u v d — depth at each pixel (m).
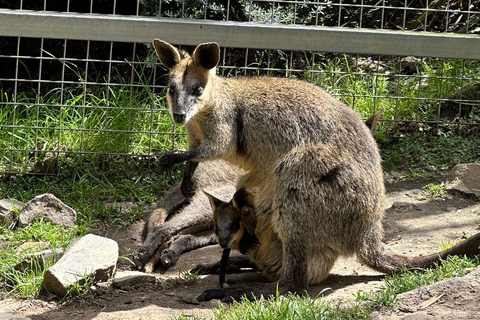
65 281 4.88
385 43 6.69
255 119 5.36
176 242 5.92
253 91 5.45
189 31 6.58
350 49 6.68
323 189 4.93
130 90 7.62
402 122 7.97
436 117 8.09
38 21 6.53
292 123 5.23
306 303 4.28
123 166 7.41
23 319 4.39
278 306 4.29
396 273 4.96
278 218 5.02
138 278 5.15
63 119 7.74
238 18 8.67
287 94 5.36
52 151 7.18
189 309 4.65
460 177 6.76
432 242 5.70
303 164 5.01
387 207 6.49
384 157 7.50
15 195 6.79
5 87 8.95
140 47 9.12
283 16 8.40
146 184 7.18
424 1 9.55
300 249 4.94
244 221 5.15
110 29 6.58
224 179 6.32
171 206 6.35
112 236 6.18
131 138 7.55
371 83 8.38
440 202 6.55
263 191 5.30
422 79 8.55
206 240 6.13
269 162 5.32
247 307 4.29
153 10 8.45
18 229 6.14
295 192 4.97
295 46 6.64
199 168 6.22
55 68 9.16
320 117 5.20
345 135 5.14
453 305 4.14
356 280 5.12
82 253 5.11
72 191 6.97
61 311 4.70
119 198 6.90
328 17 9.22
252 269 5.57
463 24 9.29
